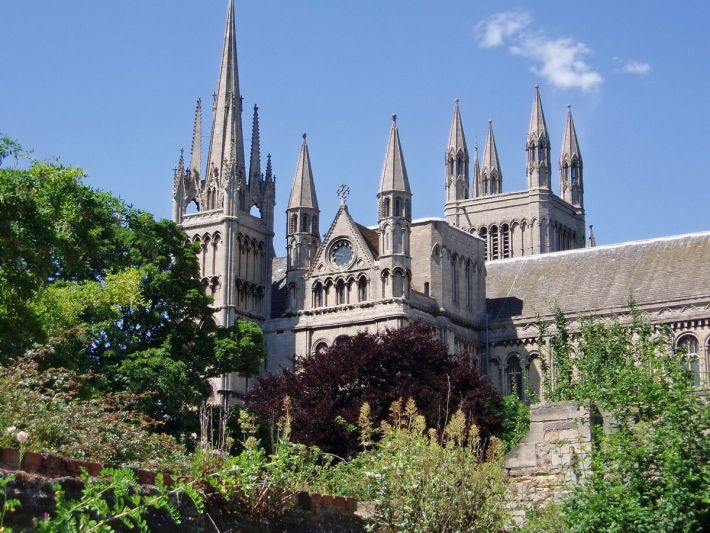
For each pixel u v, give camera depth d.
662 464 26.61
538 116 188.00
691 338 128.50
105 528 16.33
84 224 59.59
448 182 193.50
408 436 26.19
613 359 76.38
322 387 90.38
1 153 53.06
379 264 129.75
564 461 29.66
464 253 139.25
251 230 139.62
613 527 25.97
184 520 18.53
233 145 139.00
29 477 16.30
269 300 140.12
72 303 67.88
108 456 24.30
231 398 125.44
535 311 139.25
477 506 25.00
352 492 26.11
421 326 96.88
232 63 144.62
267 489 20.50
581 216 196.50
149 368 72.00
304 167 139.88
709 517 26.20
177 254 87.75
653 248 139.75
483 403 89.00
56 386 28.70
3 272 45.25
